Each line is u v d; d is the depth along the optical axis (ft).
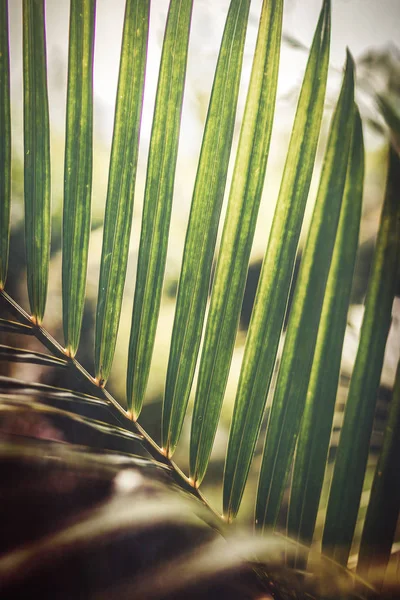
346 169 1.53
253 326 1.56
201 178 1.56
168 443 1.62
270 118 1.54
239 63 1.54
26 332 1.68
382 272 1.55
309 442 1.57
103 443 1.80
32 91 1.65
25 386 1.61
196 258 1.58
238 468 1.59
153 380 2.43
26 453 1.63
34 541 1.69
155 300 1.61
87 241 1.64
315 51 1.52
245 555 1.61
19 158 2.11
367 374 1.56
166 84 1.59
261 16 1.54
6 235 1.72
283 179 1.54
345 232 1.54
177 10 1.58
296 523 1.59
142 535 1.68
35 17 1.65
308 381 1.56
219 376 1.58
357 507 1.57
